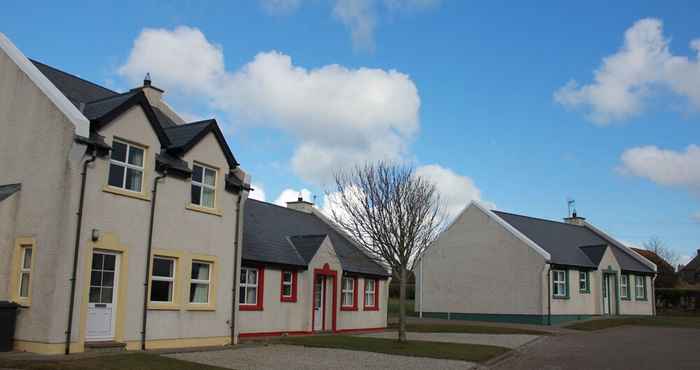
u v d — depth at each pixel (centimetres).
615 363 1964
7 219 1734
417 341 2447
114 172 1809
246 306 2495
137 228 1850
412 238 2375
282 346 2200
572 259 4025
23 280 1702
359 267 3256
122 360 1522
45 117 1730
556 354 2211
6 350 1616
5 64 1867
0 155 1816
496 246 3975
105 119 1752
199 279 2112
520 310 3788
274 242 2817
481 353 2077
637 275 4644
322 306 2959
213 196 2198
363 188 2555
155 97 2506
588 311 4056
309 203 3653
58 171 1670
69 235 1638
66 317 1617
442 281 4228
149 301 1888
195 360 1706
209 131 2170
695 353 2250
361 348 2161
